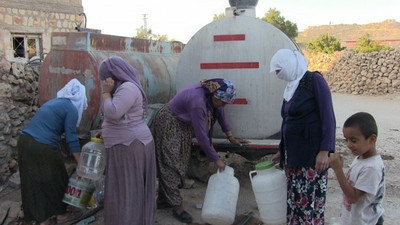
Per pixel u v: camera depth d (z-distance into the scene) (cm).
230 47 458
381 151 727
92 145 388
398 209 458
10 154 534
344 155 695
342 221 290
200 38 468
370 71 1859
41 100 521
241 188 518
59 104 396
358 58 1900
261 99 458
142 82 567
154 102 608
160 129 415
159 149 417
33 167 388
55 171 396
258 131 466
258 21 451
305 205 326
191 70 475
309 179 321
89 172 384
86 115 483
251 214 432
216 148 472
